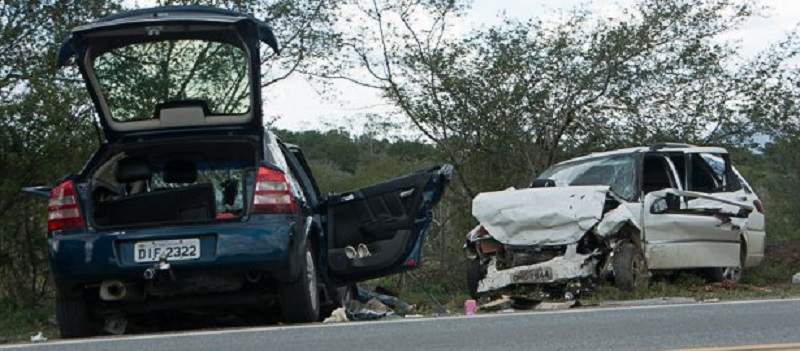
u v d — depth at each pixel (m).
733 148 28.28
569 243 17.05
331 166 33.94
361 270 14.66
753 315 10.95
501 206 17.66
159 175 13.95
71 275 11.93
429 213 15.02
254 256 11.80
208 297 12.46
